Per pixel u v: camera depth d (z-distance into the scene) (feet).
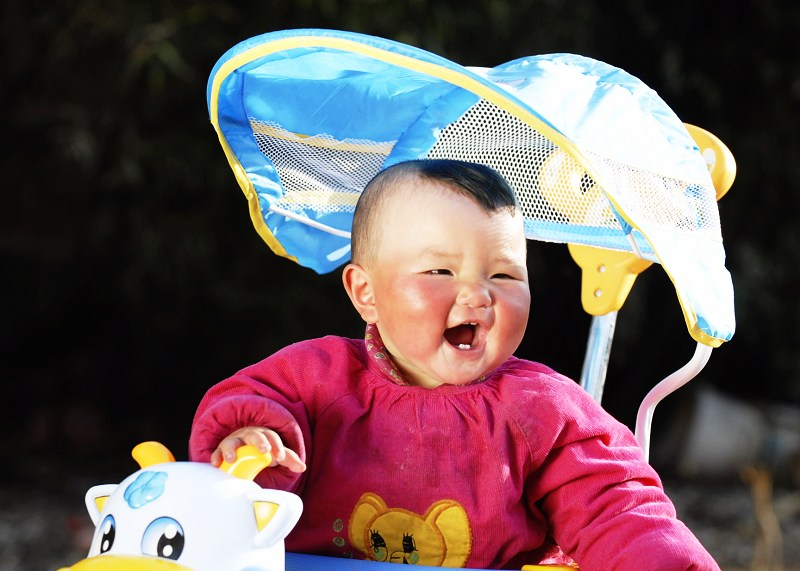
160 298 19.83
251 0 17.66
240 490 4.36
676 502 18.51
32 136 20.68
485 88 4.78
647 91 5.80
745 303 20.21
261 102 5.85
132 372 21.36
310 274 19.10
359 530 5.21
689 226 5.41
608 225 6.19
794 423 20.76
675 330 20.51
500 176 5.39
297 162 6.22
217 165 18.24
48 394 21.58
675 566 4.71
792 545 16.21
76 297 21.62
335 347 5.54
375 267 5.30
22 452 20.22
